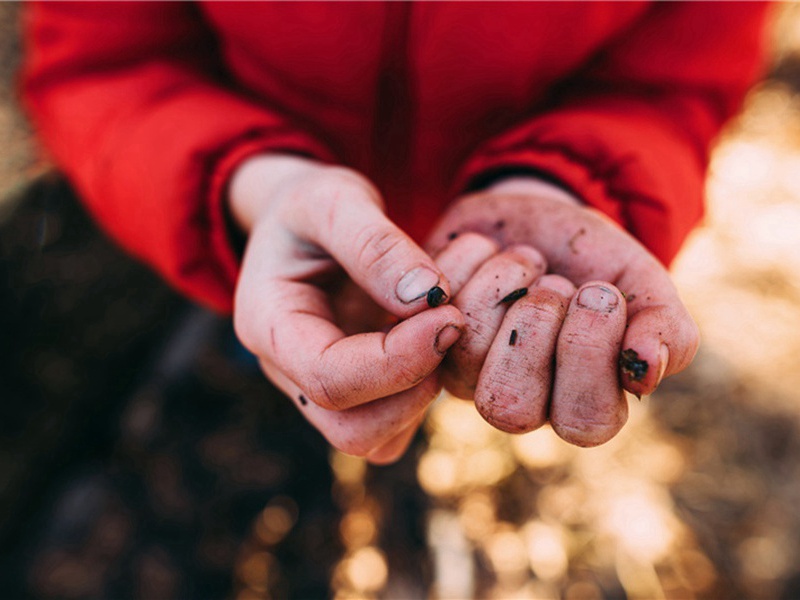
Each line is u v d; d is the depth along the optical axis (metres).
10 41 0.50
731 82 0.27
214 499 0.48
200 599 0.44
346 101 0.26
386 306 0.17
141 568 0.45
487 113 0.26
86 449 0.50
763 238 0.58
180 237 0.24
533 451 0.48
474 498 0.48
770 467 0.47
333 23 0.23
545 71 0.25
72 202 0.48
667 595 0.43
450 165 0.29
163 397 0.52
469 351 0.16
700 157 0.27
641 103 0.26
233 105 0.25
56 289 0.47
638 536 0.45
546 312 0.15
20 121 0.48
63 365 0.47
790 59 0.68
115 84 0.27
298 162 0.23
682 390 0.51
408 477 0.48
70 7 0.26
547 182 0.22
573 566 0.45
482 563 0.45
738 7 0.25
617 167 0.22
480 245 0.18
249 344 0.19
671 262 0.23
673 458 0.48
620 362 0.15
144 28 0.27
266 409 0.51
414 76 0.25
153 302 0.54
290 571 0.45
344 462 0.49
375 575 0.45
